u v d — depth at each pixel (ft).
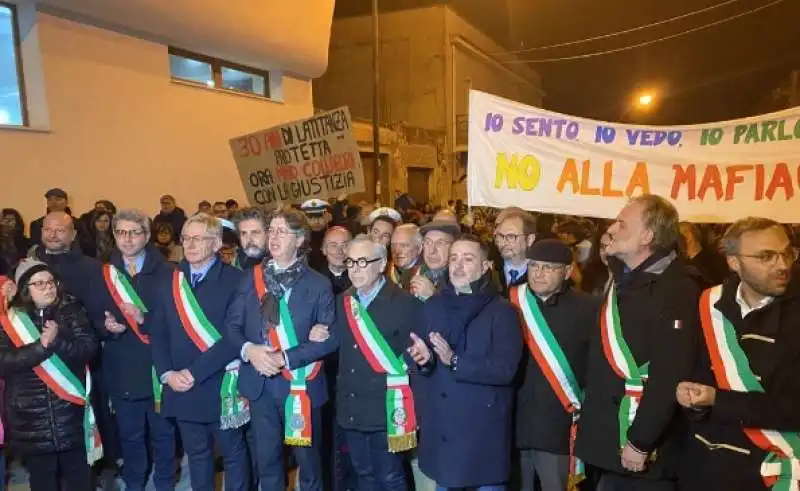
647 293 7.60
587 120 12.52
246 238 12.28
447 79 70.54
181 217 27.48
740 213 11.47
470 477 8.33
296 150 18.83
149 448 12.91
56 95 24.82
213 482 10.72
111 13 26.58
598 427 7.88
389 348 9.71
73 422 10.11
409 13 71.10
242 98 35.83
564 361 8.77
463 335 8.55
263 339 9.87
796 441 6.48
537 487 10.36
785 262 6.39
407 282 12.39
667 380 7.07
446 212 14.30
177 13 29.68
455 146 72.33
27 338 9.73
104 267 11.35
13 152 23.20
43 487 10.30
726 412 6.57
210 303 10.43
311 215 15.90
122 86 27.91
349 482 11.96
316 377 9.96
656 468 7.54
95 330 11.18
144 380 11.18
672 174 12.00
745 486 6.69
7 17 23.63
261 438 9.96
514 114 13.01
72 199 25.61
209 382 10.27
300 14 38.50
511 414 8.70
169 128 30.71
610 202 12.41
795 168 11.03
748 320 6.74
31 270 9.87
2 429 9.96
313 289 10.00
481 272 8.71
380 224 13.84
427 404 8.86
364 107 73.92
